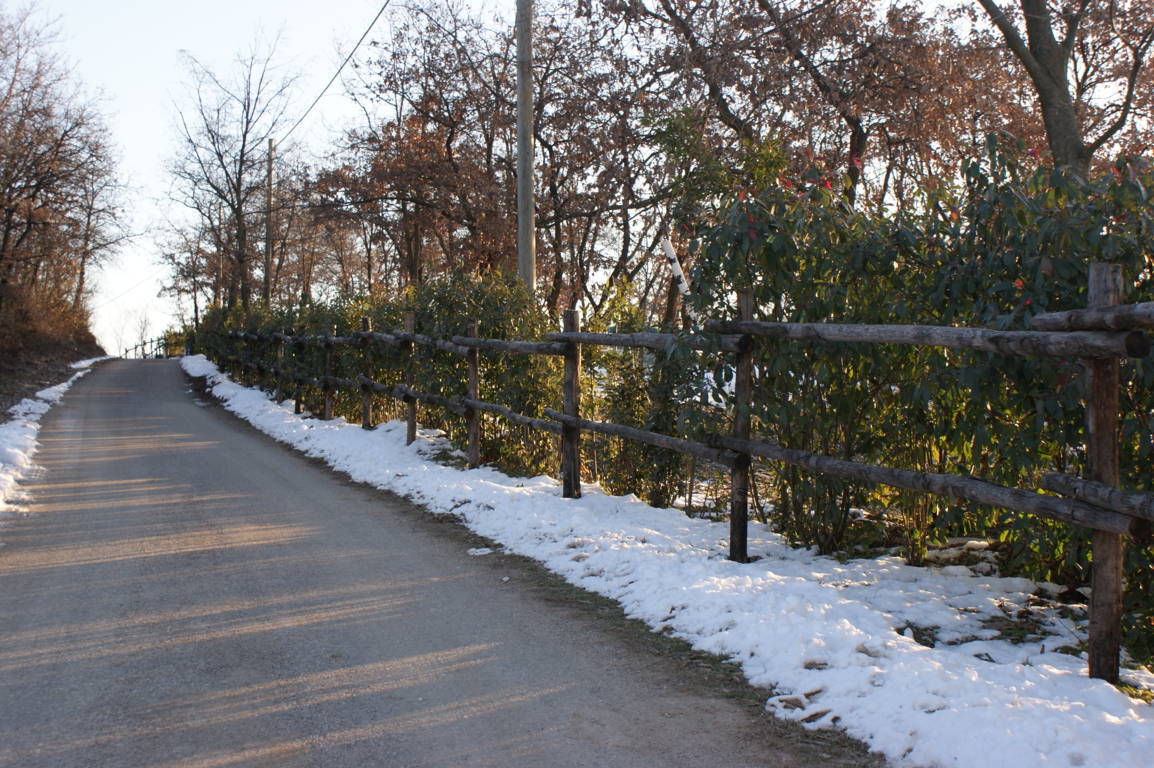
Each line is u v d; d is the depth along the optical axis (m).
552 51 21.09
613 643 4.62
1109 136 14.34
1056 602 4.88
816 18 15.74
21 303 31.25
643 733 3.57
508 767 3.30
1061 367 4.17
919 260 5.14
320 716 3.75
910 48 15.83
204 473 10.61
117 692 4.02
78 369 33.19
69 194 29.67
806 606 4.62
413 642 4.67
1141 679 3.73
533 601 5.39
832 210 5.51
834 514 5.88
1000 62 16.28
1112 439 3.62
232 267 42.19
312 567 6.24
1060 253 4.35
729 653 4.35
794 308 5.82
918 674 3.71
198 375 29.19
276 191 36.09
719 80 15.70
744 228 5.43
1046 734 3.15
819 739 3.46
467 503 8.19
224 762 3.35
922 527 5.68
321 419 15.56
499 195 22.69
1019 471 4.89
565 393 8.20
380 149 24.70
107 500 8.82
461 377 10.93
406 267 30.25
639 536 6.57
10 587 5.76
